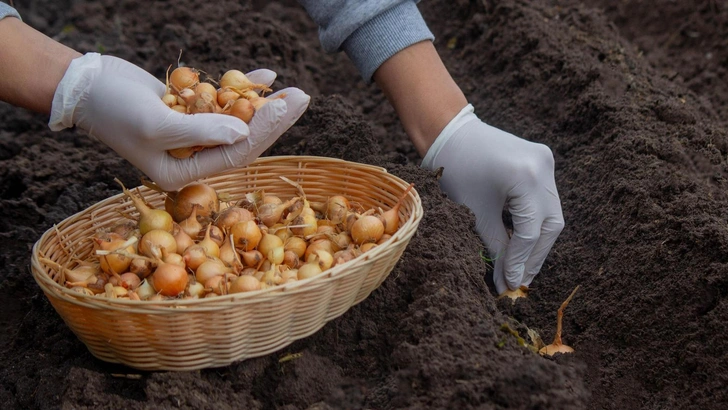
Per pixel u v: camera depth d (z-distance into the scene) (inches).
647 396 46.8
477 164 51.3
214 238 45.3
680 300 47.8
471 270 48.2
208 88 45.8
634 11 72.3
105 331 42.3
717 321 46.4
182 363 43.1
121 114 44.4
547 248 51.8
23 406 44.4
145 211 45.3
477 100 63.0
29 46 45.3
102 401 43.1
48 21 69.2
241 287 43.1
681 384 46.4
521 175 50.3
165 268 43.3
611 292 49.9
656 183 52.0
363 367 45.8
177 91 46.3
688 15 70.1
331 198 48.2
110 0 69.4
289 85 63.0
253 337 42.9
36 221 54.6
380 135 61.8
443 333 44.1
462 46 67.2
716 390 45.4
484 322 44.9
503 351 44.0
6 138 60.0
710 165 54.6
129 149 45.1
